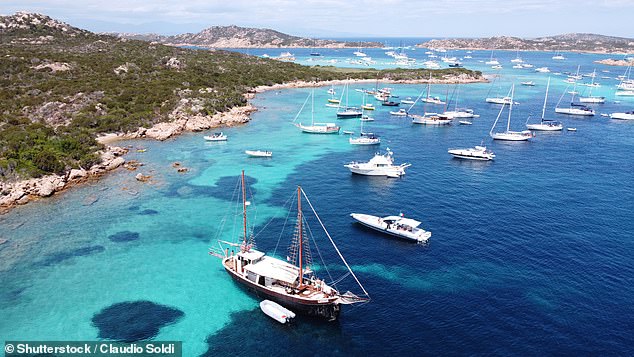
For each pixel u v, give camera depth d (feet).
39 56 510.58
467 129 426.10
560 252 178.50
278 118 465.88
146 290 155.53
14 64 463.42
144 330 134.21
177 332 133.49
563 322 134.82
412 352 123.24
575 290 151.84
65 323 137.18
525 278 159.63
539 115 494.18
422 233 191.93
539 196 242.99
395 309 142.20
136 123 380.17
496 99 572.10
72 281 160.15
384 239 193.06
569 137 393.70
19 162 248.93
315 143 368.07
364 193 250.16
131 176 273.54
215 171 289.12
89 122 366.84
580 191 251.19
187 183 264.72
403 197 243.19
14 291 153.17
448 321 135.95
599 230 198.59
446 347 124.77
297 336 131.54
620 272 163.02
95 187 253.65
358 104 551.59
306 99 577.84
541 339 127.44
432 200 238.07
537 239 190.08
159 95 442.09
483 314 139.03
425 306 143.54
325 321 138.21
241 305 147.43
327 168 298.76
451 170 294.05
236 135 390.42
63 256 177.37
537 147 358.23
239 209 226.99
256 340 130.00
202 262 175.22
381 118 476.54
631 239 189.57
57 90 411.54
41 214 215.72
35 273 164.55
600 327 132.57
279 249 184.24
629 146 359.25
